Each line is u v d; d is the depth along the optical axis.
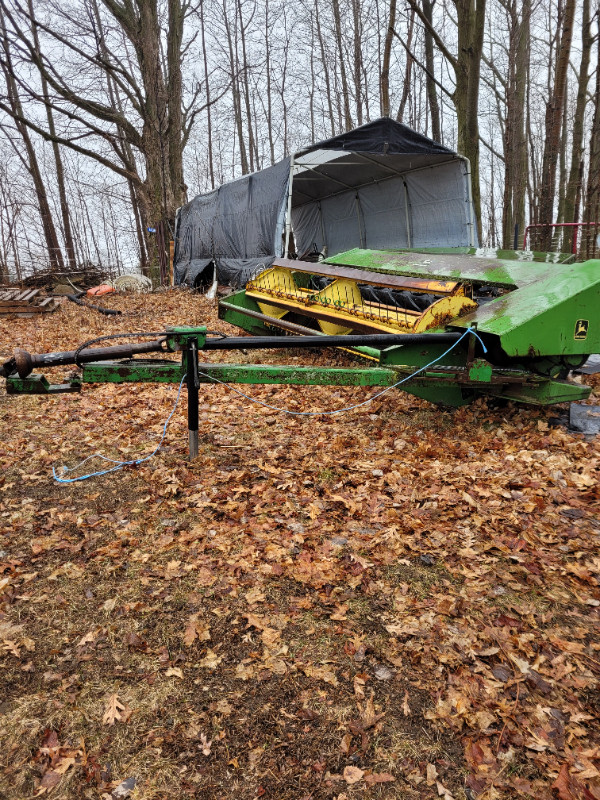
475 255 7.36
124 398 6.55
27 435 5.31
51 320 12.49
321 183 15.38
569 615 2.87
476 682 2.46
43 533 3.62
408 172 13.45
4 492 4.17
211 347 4.21
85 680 2.48
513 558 3.30
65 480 4.35
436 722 2.28
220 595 3.03
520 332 4.63
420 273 6.32
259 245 13.77
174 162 23.56
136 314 13.09
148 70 19.98
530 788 2.02
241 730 2.25
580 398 4.95
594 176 15.18
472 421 5.47
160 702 2.37
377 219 15.38
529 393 5.05
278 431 5.44
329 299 7.22
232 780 2.05
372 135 11.35
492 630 2.76
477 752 2.15
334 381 4.48
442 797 1.99
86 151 20.12
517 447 4.81
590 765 2.09
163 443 5.09
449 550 3.43
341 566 3.27
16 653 2.60
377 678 2.49
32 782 2.04
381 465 4.58
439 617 2.85
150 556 3.38
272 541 3.53
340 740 2.21
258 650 2.65
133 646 2.67
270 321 7.88
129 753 2.15
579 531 3.56
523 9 21.48
